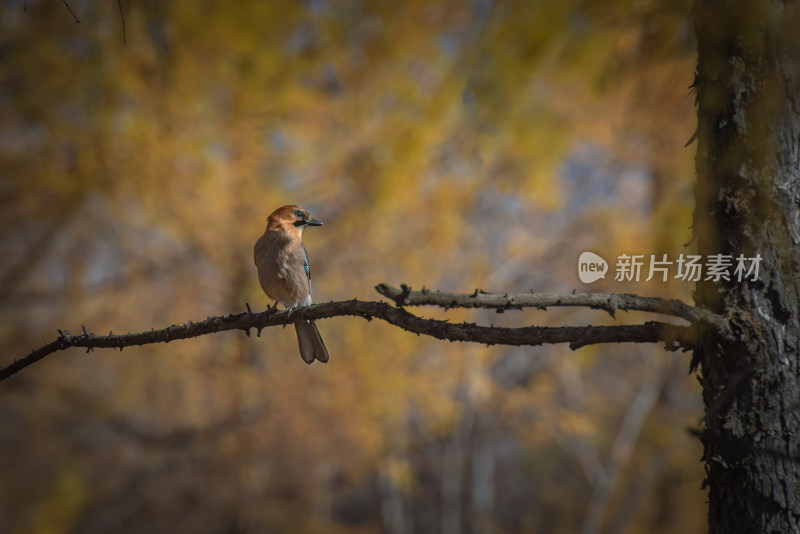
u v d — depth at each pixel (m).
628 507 24.59
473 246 16.05
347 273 14.69
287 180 14.52
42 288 13.58
